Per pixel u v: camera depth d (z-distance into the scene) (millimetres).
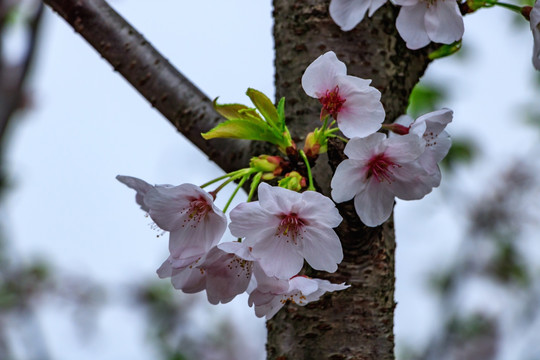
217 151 774
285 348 740
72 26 800
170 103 788
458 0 755
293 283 702
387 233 746
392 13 763
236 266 710
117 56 795
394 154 711
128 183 711
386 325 739
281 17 766
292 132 752
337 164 713
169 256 715
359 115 709
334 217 700
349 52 758
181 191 710
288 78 758
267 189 699
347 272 736
